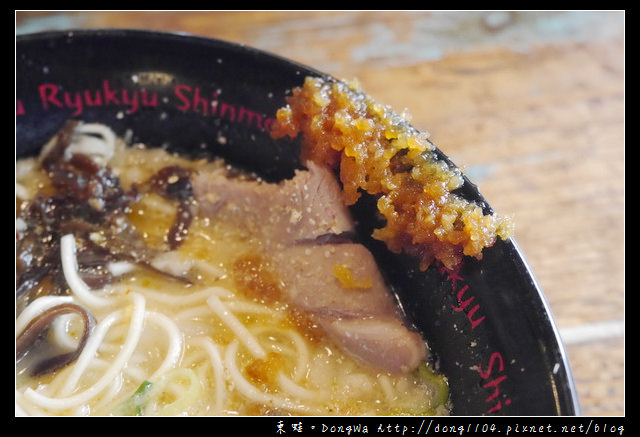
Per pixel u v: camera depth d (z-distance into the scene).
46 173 0.29
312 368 0.26
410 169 0.25
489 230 0.24
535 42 0.39
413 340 0.25
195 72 0.29
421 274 0.26
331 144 0.26
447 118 0.36
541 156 0.35
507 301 0.23
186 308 0.27
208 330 0.27
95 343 0.26
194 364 0.26
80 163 0.29
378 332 0.26
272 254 0.28
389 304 0.27
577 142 0.36
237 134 0.29
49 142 0.30
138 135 0.30
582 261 0.32
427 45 0.39
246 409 0.25
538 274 0.32
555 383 0.22
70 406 0.24
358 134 0.25
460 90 0.37
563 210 0.34
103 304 0.27
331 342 0.26
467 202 0.24
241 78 0.28
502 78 0.38
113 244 0.28
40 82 0.29
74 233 0.28
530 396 0.22
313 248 0.27
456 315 0.25
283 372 0.26
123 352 0.25
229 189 0.29
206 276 0.28
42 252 0.28
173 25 0.38
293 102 0.27
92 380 0.25
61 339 0.26
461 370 0.25
